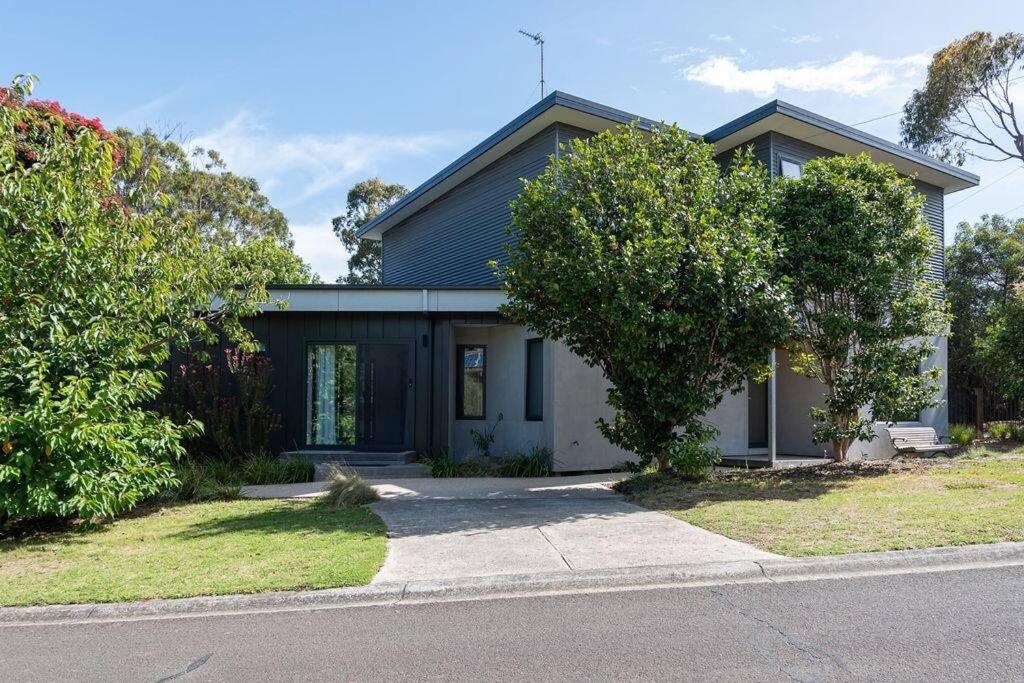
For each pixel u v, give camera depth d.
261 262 12.33
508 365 14.69
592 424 13.62
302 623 5.11
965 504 8.30
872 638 4.52
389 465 13.02
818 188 11.56
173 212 27.23
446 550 6.89
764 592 5.62
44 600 5.56
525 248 10.59
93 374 8.33
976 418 19.28
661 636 4.65
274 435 13.60
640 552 6.66
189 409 12.95
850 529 7.27
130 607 5.45
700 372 10.43
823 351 11.77
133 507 9.20
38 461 7.61
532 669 4.14
